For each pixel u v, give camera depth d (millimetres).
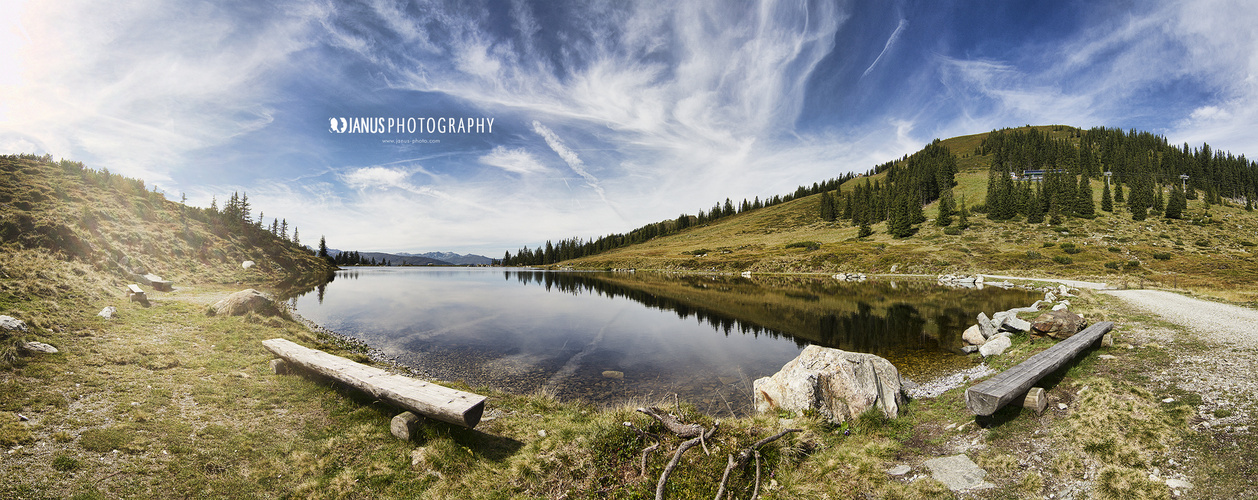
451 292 44781
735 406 11000
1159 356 10102
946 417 8508
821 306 30703
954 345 17469
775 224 164375
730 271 89812
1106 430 6406
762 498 5707
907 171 178375
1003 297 33125
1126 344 11328
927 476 6168
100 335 11859
